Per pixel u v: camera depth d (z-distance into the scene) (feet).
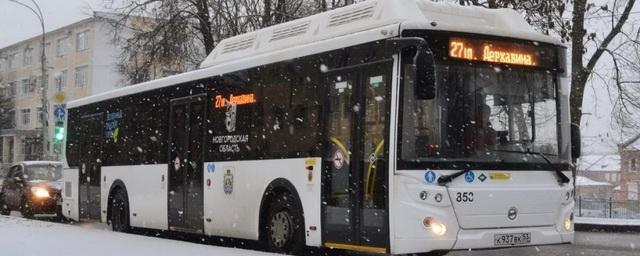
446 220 29.45
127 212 51.42
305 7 88.07
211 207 41.91
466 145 30.48
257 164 38.37
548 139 32.50
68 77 207.72
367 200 31.09
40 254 30.14
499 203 30.50
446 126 30.27
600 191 222.28
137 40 89.56
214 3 88.07
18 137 229.45
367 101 31.55
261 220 37.96
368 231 30.94
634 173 203.31
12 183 72.84
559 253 41.47
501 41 31.91
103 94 56.54
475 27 31.50
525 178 31.48
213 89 42.75
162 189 47.11
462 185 30.01
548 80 32.99
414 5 32.91
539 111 32.45
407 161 29.60
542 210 31.63
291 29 39.40
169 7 88.53
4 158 236.84
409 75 30.12
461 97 30.68
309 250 36.47
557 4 64.23
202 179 42.83
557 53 33.40
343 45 33.35
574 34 70.69
